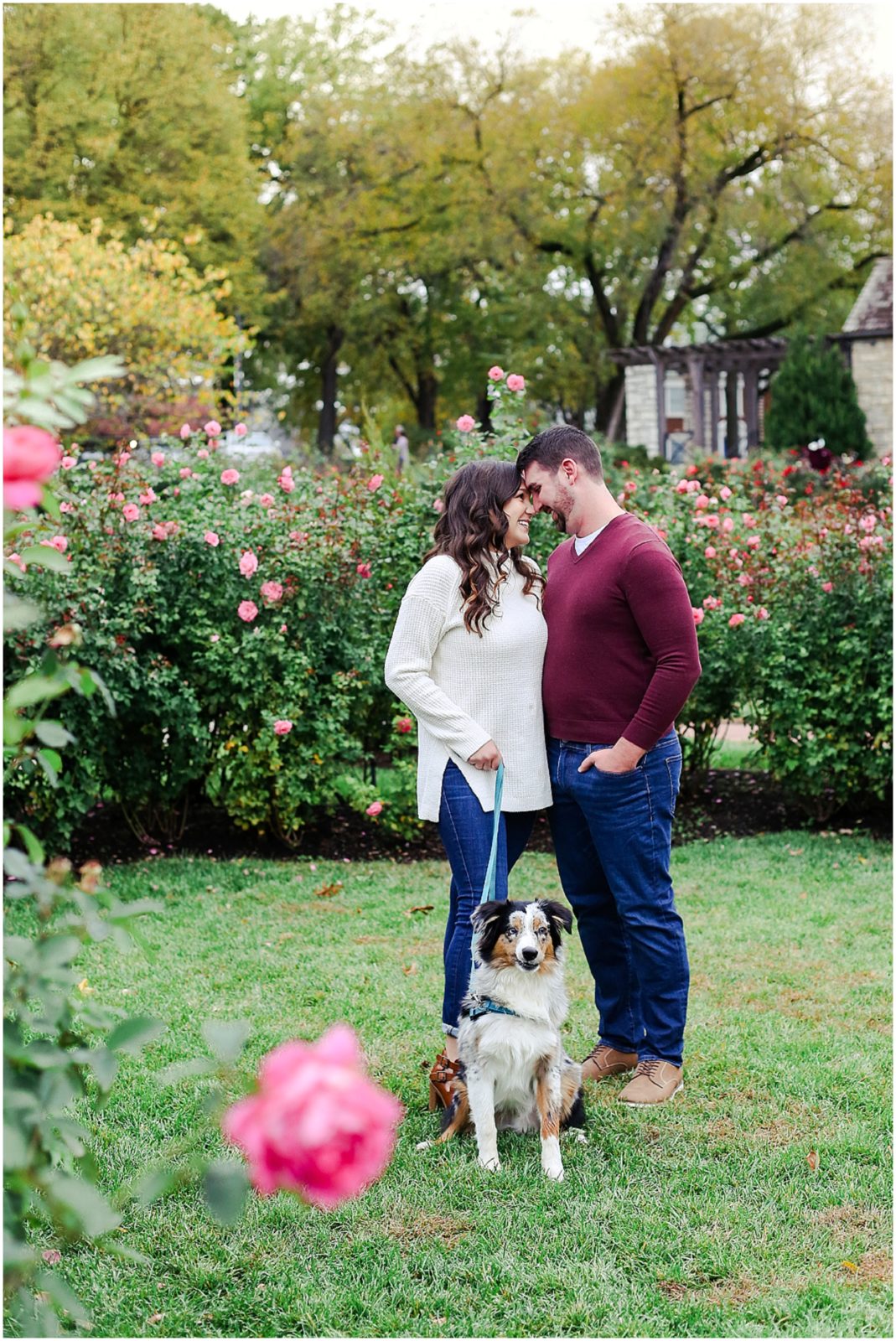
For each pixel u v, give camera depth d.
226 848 7.29
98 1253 2.94
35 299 15.14
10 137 25.25
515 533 3.94
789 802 8.12
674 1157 3.51
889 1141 3.57
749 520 7.82
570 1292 2.83
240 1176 1.82
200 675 6.90
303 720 6.98
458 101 28.91
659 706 3.80
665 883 4.00
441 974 5.06
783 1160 3.46
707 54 26.31
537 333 29.44
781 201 28.00
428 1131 3.70
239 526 6.92
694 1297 2.83
